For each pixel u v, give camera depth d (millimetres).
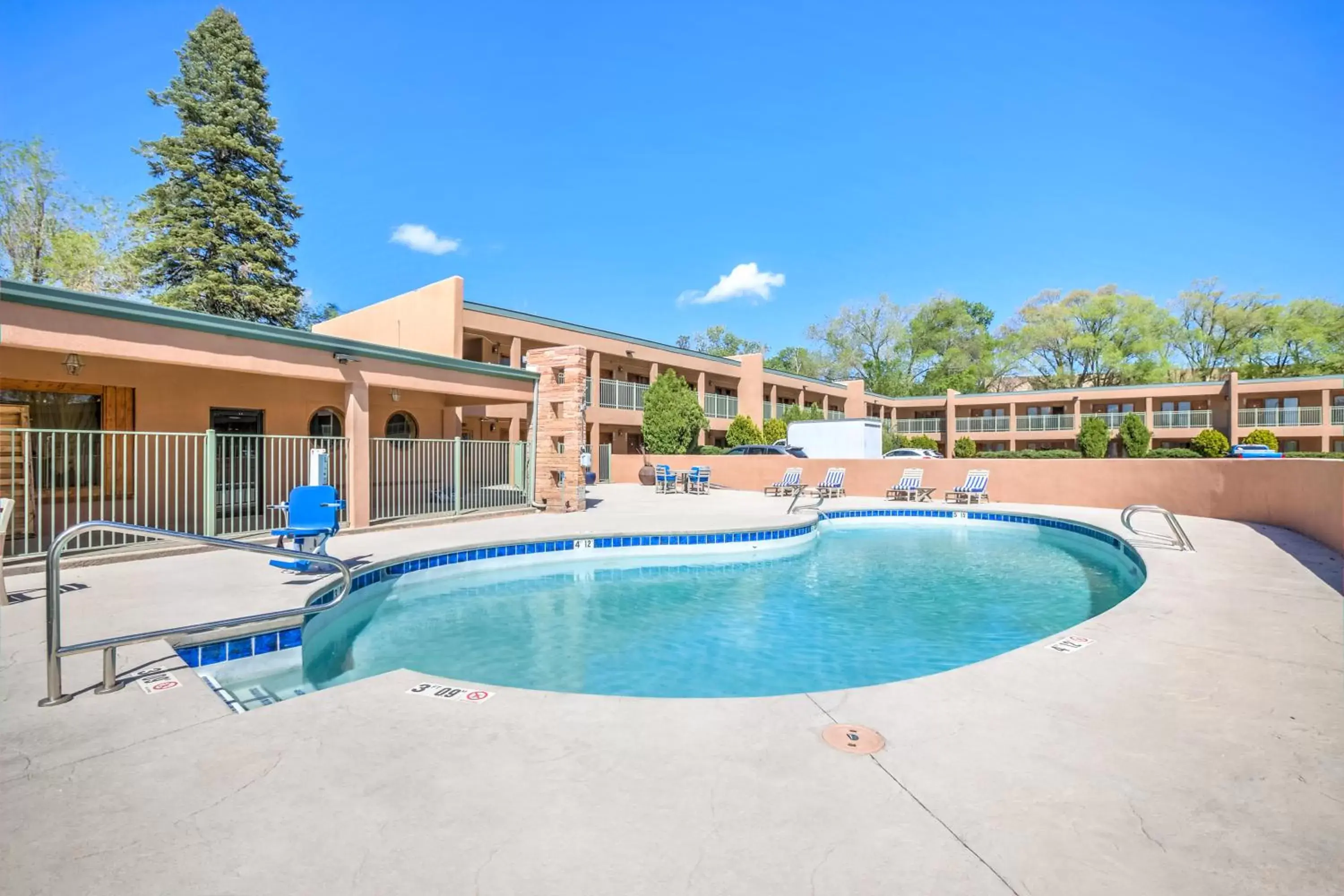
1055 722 2975
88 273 25047
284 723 2994
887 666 5223
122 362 10227
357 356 10391
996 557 10352
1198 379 45812
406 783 2404
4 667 3812
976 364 50031
